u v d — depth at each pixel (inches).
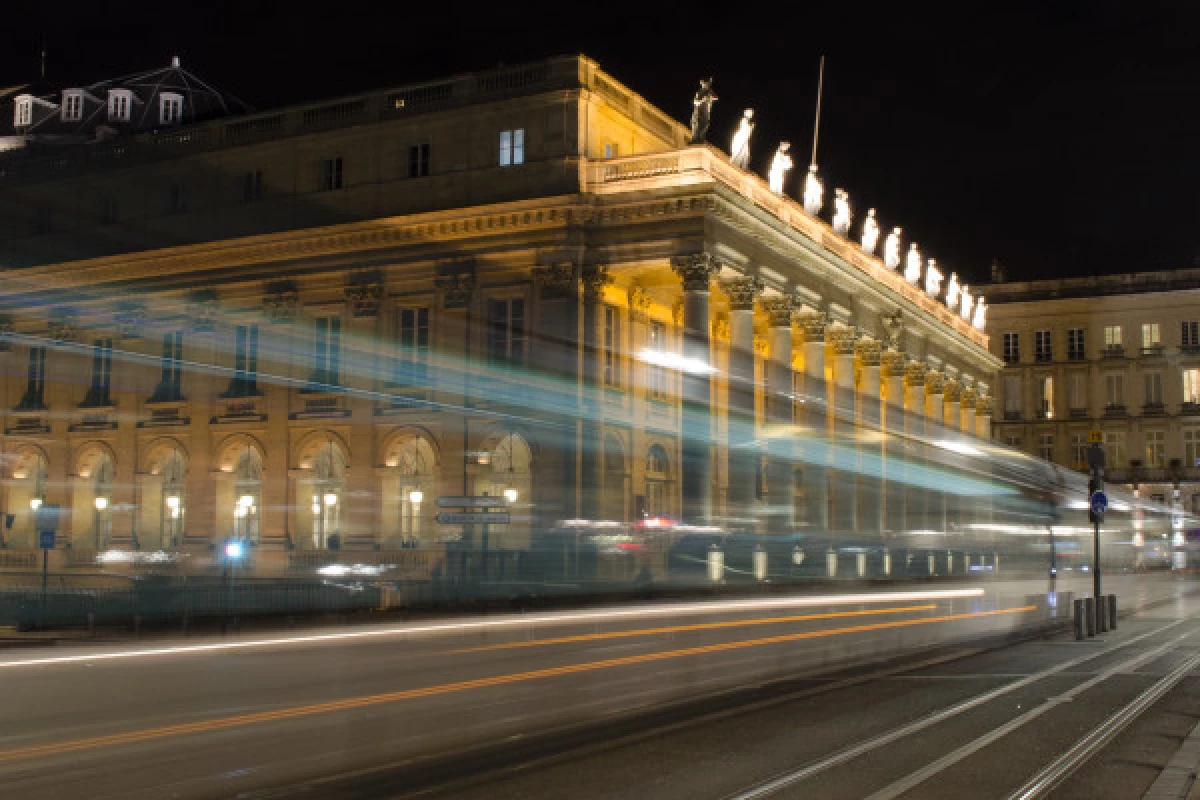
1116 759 562.3
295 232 2276.1
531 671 937.5
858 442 2721.5
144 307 2456.9
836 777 518.3
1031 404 4183.1
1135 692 791.7
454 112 2176.4
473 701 765.9
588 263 2075.5
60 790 507.5
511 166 2123.5
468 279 2144.4
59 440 2536.9
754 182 2287.2
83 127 2888.8
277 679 907.4
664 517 2185.0
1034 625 1444.4
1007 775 519.8
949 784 502.0
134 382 2470.5
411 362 2207.2
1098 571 1321.4
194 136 2436.0
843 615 1631.4
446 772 538.6
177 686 871.7
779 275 2321.6
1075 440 4131.4
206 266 2384.4
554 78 2114.9
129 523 2442.2
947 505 3334.2
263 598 1636.3
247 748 601.6
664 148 2367.1
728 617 1577.3
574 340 2044.8
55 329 2554.1
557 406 2049.7
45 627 1494.8
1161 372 4057.6
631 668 953.5
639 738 621.0
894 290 2910.9
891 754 572.1
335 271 2277.3
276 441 2305.6
